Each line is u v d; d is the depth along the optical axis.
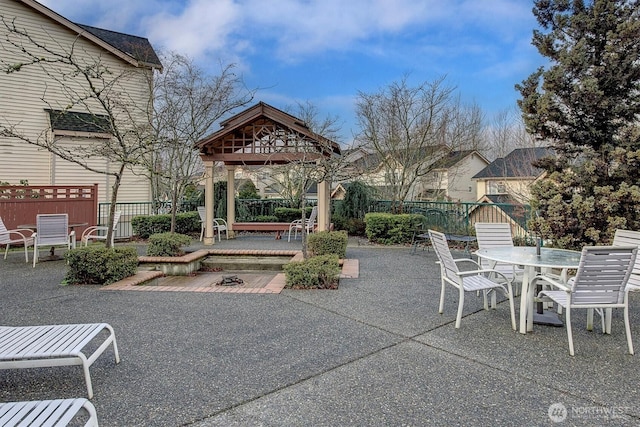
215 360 3.20
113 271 5.95
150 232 10.98
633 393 2.67
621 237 4.43
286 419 2.36
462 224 10.37
